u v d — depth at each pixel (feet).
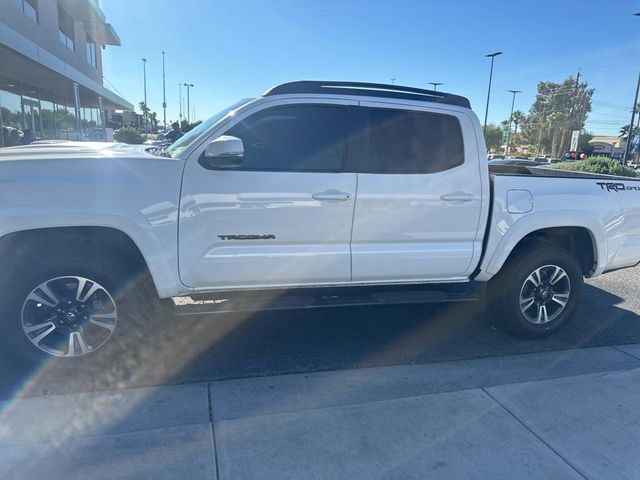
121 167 11.49
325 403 11.32
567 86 265.13
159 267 11.94
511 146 295.69
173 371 12.71
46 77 65.00
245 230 12.41
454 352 14.43
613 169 60.13
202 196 12.01
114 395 11.41
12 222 10.80
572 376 12.91
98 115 116.67
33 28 69.26
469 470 9.13
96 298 11.95
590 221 15.19
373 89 13.53
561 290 15.52
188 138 13.69
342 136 12.99
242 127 12.43
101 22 97.60
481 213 14.15
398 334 15.62
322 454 9.43
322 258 13.05
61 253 11.55
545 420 10.78
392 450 9.62
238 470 8.92
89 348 11.97
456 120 13.88
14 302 11.23
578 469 9.26
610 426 10.62
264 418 10.58
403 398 11.59
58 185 11.06
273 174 12.37
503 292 15.05
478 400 11.55
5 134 60.03
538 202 14.69
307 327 15.89
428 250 13.89
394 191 13.26
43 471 8.72
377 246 13.55
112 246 12.25
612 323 16.99
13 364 12.41
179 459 9.16
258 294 13.29
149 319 12.44
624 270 24.43
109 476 8.64
